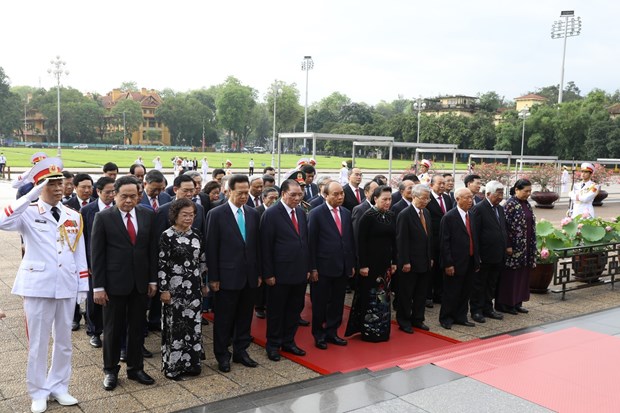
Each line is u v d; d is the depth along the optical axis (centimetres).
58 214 439
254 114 10956
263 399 405
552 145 5888
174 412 409
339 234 590
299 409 360
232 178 530
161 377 492
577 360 457
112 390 459
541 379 411
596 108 5766
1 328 606
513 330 657
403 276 652
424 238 650
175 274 484
